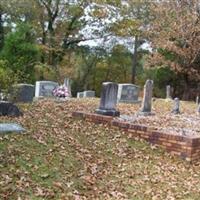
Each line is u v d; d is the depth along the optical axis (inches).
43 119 466.3
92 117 483.5
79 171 307.4
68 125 450.0
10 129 370.6
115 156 369.4
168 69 1457.9
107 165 338.6
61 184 275.6
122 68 1697.8
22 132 375.9
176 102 735.7
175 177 340.8
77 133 419.8
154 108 775.7
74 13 1378.0
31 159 309.9
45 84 851.4
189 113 740.0
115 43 1592.0
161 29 1362.0
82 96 1040.2
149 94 609.3
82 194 267.3
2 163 288.7
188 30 1285.7
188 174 356.2
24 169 287.1
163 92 1524.4
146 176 329.4
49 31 1389.0
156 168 356.2
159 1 1370.6
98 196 269.7
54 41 1384.1
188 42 1288.1
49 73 1240.8
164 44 1295.5
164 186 313.9
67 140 384.5
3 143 334.0
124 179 313.7
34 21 1349.7
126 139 426.9
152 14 1462.8
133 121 492.1
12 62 842.8
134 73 1662.2
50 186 269.7
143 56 1658.5
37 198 248.2
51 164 309.0
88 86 1633.9
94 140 405.1
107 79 1683.1
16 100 583.5
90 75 1632.6
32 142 352.8
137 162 364.2
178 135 404.5
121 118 501.7
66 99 754.8
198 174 359.9
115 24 1435.8
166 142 410.6
